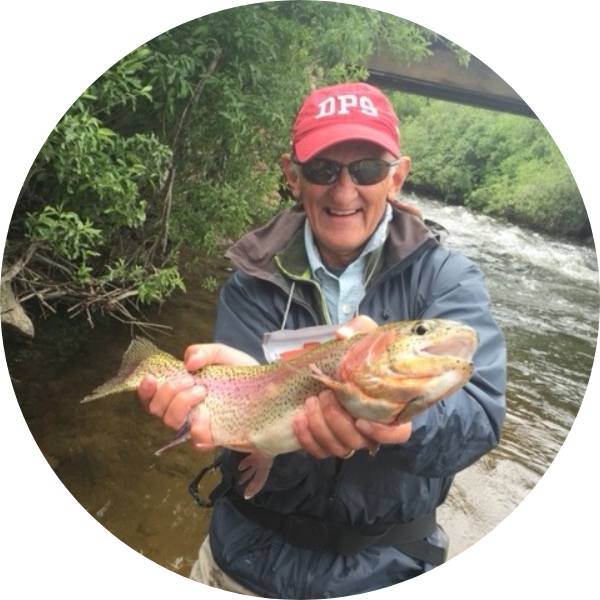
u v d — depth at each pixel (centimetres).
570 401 253
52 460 168
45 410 183
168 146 211
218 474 177
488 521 176
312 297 90
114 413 190
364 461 84
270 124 241
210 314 255
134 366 97
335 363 75
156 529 155
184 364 91
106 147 196
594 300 385
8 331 202
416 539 89
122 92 195
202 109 227
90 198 202
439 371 68
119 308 225
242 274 95
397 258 87
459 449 79
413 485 85
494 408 81
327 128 86
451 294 85
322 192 87
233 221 251
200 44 211
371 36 298
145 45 199
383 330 73
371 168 86
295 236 93
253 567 90
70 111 168
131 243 246
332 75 290
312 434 76
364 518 86
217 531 95
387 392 70
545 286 404
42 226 188
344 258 91
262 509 91
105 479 166
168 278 220
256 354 91
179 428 88
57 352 208
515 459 209
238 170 265
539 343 306
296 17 266
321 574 87
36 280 209
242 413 84
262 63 234
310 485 85
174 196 247
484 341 83
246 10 221
